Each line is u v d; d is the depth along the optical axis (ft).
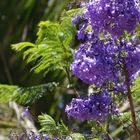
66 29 15.21
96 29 11.84
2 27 34.01
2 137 24.09
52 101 28.91
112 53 12.05
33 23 31.42
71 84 15.67
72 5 14.42
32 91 15.23
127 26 11.63
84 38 12.60
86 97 12.54
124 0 11.62
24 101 15.34
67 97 29.14
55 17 27.68
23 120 23.26
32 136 13.64
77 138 13.82
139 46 12.49
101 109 12.41
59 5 27.45
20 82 30.96
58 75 25.64
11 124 25.20
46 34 15.24
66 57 15.33
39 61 16.01
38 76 28.32
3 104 26.84
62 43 15.14
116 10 11.55
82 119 12.47
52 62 15.34
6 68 32.53
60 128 14.10
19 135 13.85
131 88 14.30
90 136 13.85
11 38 33.30
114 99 13.08
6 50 33.58
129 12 11.56
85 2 13.48
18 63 31.81
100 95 12.46
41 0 30.53
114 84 12.81
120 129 20.44
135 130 12.67
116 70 12.08
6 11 33.78
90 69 11.82
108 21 11.68
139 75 14.03
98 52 11.96
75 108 12.41
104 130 13.88
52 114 28.96
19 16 32.81
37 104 28.53
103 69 11.82
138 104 18.88
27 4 31.91
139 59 12.14
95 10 11.70
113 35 11.77
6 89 15.38
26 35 32.07
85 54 12.04
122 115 14.25
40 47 14.88
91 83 12.09
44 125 14.11
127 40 12.51
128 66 12.15
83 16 12.59
